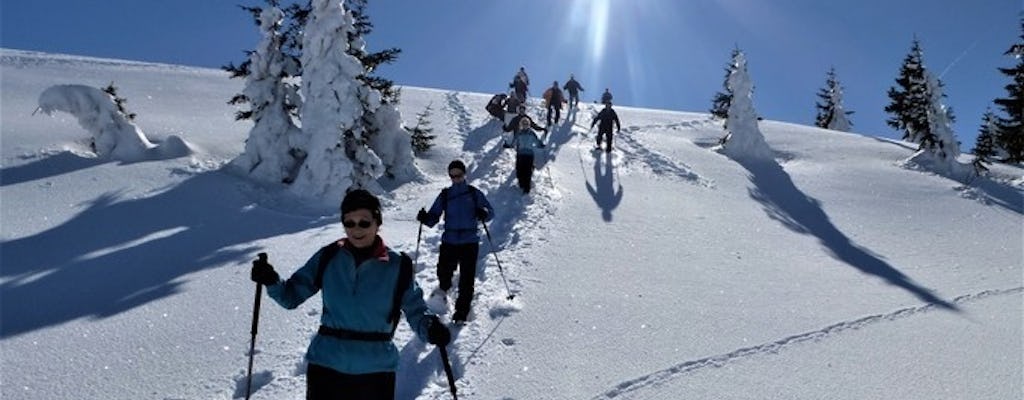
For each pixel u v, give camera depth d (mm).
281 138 15336
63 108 14914
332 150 14523
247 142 15336
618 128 19484
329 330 3381
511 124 19594
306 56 14867
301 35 17000
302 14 17500
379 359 3352
